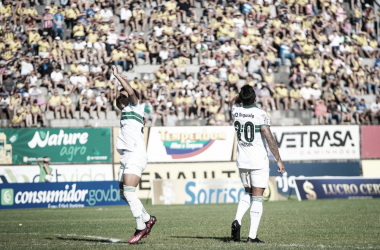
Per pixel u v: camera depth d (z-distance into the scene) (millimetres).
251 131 28469
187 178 84250
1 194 67875
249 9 105812
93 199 72062
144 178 82812
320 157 88875
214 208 65125
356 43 108188
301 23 107625
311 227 39594
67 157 81250
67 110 89000
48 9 96812
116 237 33781
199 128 85625
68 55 94625
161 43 98438
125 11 100562
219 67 96750
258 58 99625
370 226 40156
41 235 35719
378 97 103500
